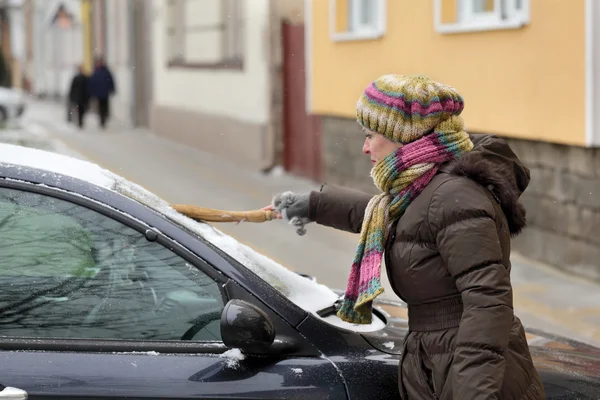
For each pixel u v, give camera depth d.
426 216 6.73
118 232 6.82
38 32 110.75
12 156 7.07
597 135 18.34
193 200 29.39
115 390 6.41
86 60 85.12
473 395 6.32
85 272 6.79
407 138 6.98
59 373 6.44
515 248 21.39
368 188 28.42
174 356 6.62
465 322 6.44
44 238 6.78
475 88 22.77
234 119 39.38
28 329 6.69
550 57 19.73
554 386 7.30
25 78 122.50
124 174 35.50
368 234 7.08
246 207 28.12
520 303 17.41
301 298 7.35
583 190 18.97
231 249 7.21
